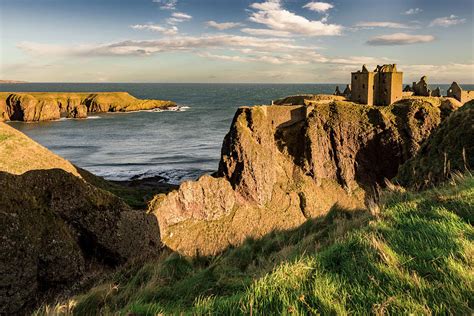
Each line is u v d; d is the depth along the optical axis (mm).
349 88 129375
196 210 64812
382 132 96812
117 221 16266
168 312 6574
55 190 15328
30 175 15094
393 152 95750
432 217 7738
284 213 80812
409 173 23594
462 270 5168
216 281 8820
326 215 14016
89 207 15836
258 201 78438
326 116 99375
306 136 95375
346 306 4992
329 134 97750
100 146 145125
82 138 163125
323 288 5445
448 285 4883
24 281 12219
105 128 193125
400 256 6039
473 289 4719
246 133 81375
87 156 127188
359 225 9250
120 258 15664
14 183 14125
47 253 13242
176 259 12234
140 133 176750
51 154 41688
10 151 37531
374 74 108000
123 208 16938
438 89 114438
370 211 9961
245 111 89188
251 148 79438
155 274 10570
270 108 97938
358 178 97938
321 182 94312
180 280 9922
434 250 5996
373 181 97625
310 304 5152
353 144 98062
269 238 13672
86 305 8977
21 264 12297
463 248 5887
